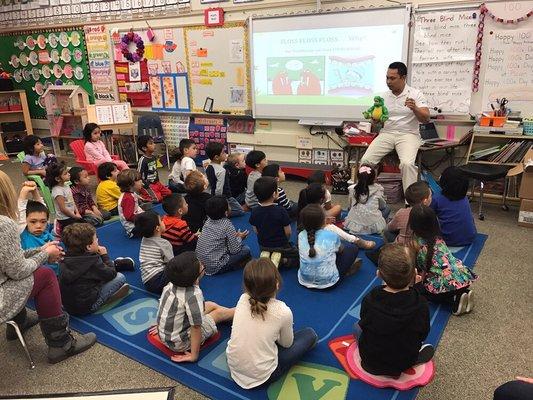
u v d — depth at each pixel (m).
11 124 6.77
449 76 3.95
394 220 2.78
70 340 2.01
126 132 6.05
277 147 5.09
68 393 1.63
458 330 2.12
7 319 1.72
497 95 3.81
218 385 1.78
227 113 5.26
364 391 1.71
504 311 2.27
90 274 2.29
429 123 4.09
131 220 3.41
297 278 2.65
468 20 3.75
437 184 3.99
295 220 3.60
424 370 1.80
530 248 3.00
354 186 3.29
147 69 5.70
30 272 1.76
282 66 4.73
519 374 1.81
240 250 2.78
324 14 4.36
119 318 2.31
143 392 1.62
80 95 5.84
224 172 3.77
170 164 5.82
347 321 2.19
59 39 6.42
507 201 3.87
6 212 1.82
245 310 1.71
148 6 5.42
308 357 1.92
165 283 2.46
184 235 2.81
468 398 1.68
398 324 1.62
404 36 4.03
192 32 5.20
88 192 3.73
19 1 6.61
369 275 2.67
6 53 7.13
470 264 2.77
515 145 3.64
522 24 3.58
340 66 4.43
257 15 4.72
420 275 2.29
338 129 4.54
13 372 1.92
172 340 1.91
